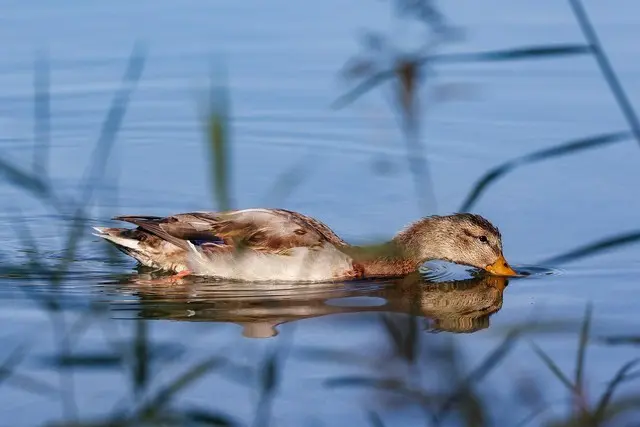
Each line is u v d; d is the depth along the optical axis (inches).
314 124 893.2
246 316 565.3
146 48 978.7
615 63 936.3
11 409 449.4
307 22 1038.4
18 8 1048.2
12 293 592.1
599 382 474.9
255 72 959.6
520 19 1026.1
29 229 713.0
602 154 810.8
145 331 404.2
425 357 464.4
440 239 653.3
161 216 738.8
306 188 783.7
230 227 645.3
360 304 592.1
